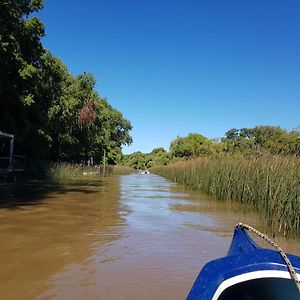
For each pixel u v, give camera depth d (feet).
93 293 18.90
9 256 24.99
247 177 55.21
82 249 27.02
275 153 58.85
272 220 36.91
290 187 35.14
